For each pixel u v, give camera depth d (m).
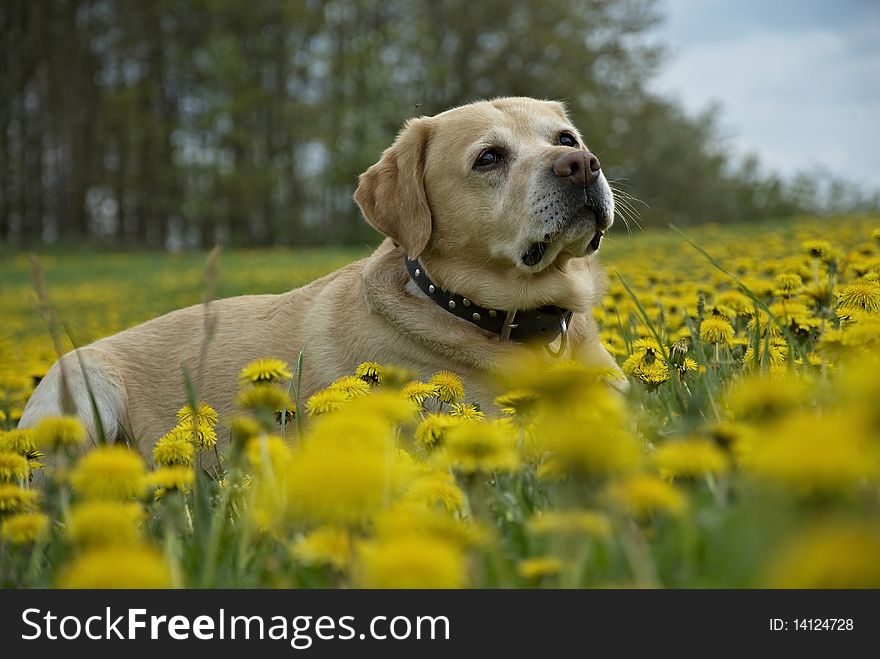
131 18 39.53
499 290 4.11
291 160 40.44
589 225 4.04
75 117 39.19
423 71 38.75
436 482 1.86
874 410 1.14
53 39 37.84
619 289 5.71
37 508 2.46
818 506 1.09
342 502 1.27
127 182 40.44
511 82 40.75
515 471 2.08
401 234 4.27
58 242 36.38
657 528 1.71
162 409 4.72
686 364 3.30
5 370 6.84
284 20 38.50
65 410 2.54
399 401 1.91
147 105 40.69
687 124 48.59
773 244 10.31
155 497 2.38
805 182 45.22
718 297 3.93
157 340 4.95
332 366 4.32
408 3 40.19
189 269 22.97
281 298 4.84
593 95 41.81
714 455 1.66
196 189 38.59
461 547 1.38
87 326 11.34
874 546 0.93
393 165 4.41
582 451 1.43
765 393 1.60
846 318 3.02
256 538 1.96
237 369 4.59
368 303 4.27
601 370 2.45
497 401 2.23
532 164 4.05
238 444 2.32
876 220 14.06
